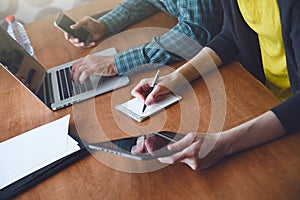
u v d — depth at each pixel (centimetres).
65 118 109
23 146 102
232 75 116
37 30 166
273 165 85
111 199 85
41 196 89
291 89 116
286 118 91
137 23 155
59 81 126
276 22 109
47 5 216
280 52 117
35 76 122
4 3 209
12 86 132
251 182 83
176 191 84
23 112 119
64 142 101
